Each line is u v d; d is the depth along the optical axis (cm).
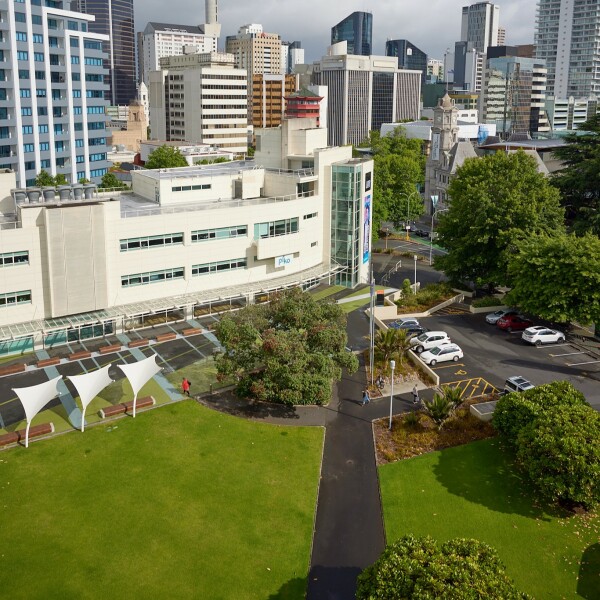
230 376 6100
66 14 14812
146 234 7888
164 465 5234
